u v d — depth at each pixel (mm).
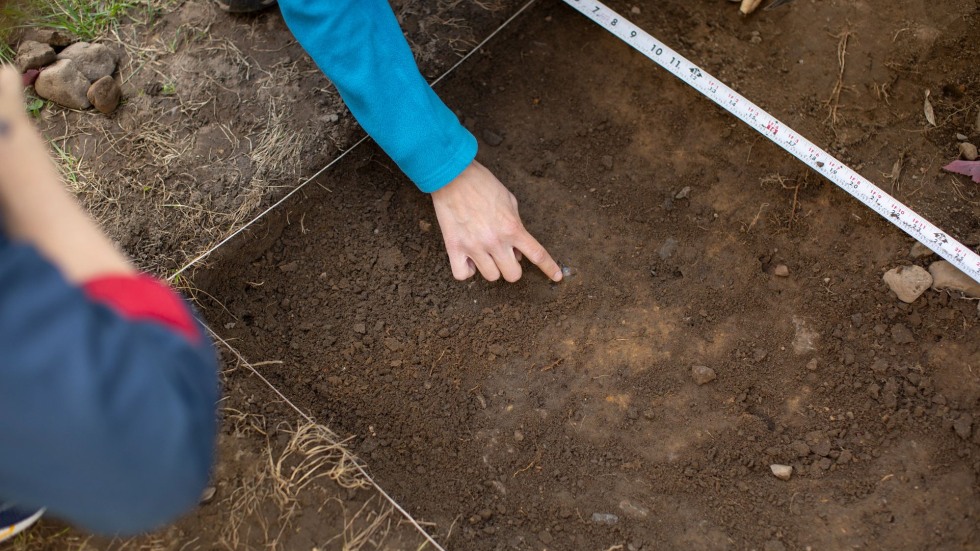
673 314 1969
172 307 1053
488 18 2309
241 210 2010
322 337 1978
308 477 1674
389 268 2064
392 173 2172
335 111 2127
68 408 868
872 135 2088
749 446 1783
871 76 2166
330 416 1851
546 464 1800
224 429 1727
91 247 987
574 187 2150
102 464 922
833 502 1685
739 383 1866
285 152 2078
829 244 2000
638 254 2053
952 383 1780
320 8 1596
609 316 1982
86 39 2246
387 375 1929
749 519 1691
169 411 957
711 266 2016
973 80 2127
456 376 1923
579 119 2234
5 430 877
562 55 2318
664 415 1846
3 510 1419
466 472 1787
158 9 2289
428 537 1628
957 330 1838
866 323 1894
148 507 1033
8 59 2180
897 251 1952
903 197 2000
